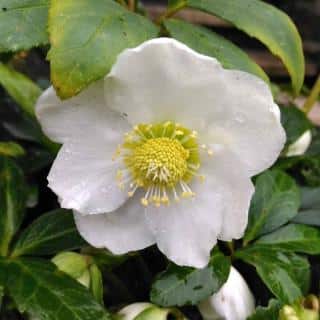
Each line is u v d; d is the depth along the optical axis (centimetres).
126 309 15
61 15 13
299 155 21
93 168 15
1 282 15
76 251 17
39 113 14
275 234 18
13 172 17
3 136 24
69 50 13
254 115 14
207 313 16
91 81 13
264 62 49
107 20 14
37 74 27
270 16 16
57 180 14
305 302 15
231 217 14
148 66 13
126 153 15
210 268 15
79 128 14
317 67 50
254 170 14
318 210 19
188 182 15
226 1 16
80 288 15
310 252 17
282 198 18
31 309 14
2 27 15
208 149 15
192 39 15
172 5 16
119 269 18
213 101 14
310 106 23
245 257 17
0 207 17
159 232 15
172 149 15
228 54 15
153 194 15
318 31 56
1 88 24
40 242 16
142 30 14
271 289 16
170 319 17
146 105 14
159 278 15
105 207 15
